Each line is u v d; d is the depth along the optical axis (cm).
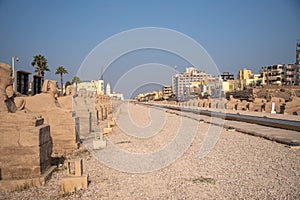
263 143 1192
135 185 705
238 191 634
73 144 1109
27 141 707
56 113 1103
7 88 776
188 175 777
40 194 642
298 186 653
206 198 603
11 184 676
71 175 696
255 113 2661
